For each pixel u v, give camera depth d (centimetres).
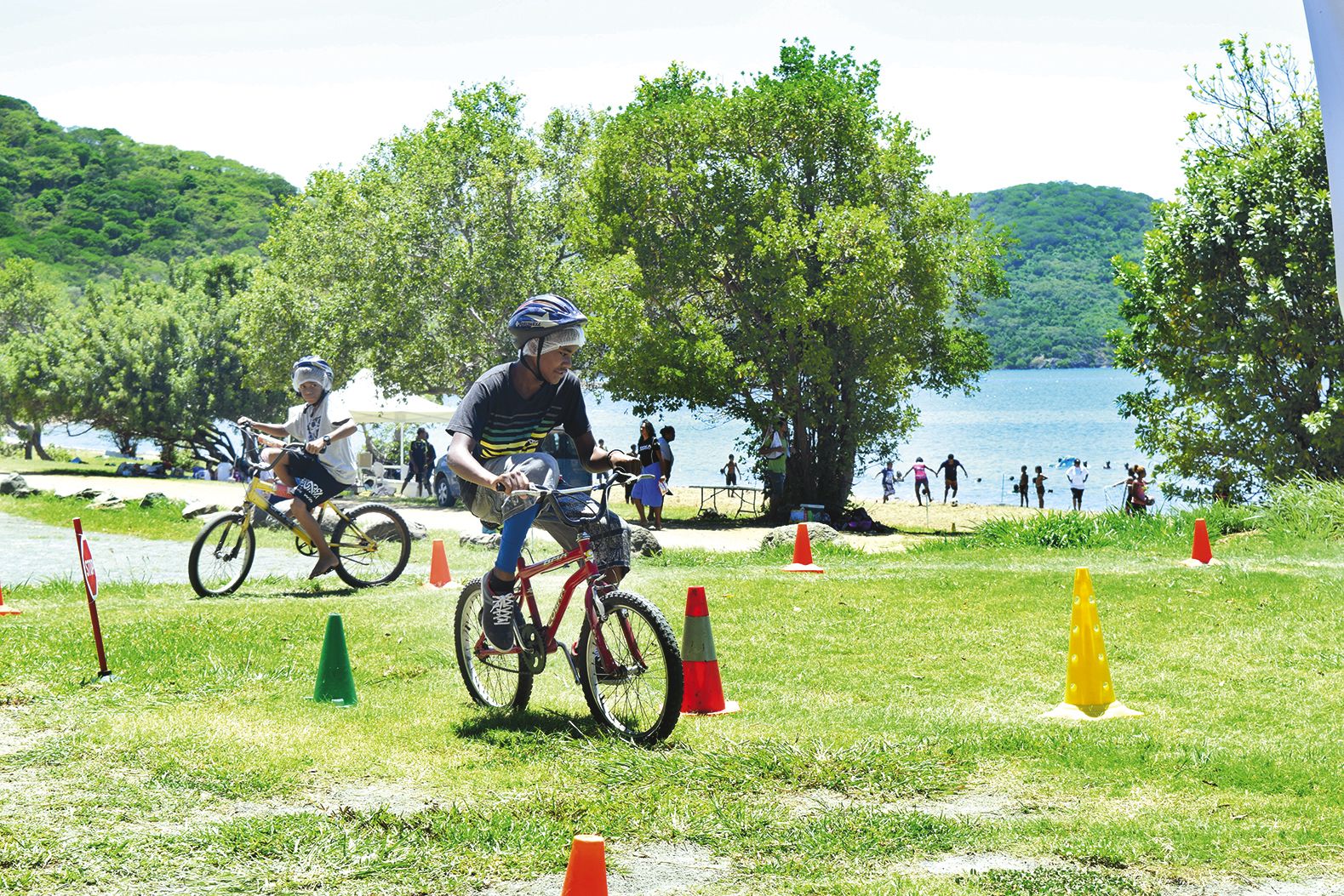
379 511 1181
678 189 2973
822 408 2989
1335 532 1533
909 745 597
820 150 2966
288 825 476
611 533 630
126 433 5616
